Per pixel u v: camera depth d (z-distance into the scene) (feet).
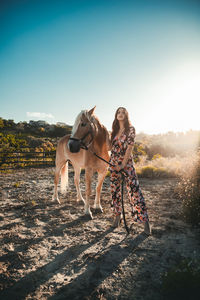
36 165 47.88
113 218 11.26
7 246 8.96
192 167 20.62
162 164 33.78
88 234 10.10
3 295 5.97
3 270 7.21
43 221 12.06
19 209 14.47
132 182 9.54
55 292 6.08
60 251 8.54
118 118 9.73
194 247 8.39
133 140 9.19
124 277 6.69
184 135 81.87
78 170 15.64
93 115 11.84
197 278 5.60
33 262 7.74
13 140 68.74
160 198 16.65
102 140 12.27
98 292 6.00
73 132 10.59
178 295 5.64
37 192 20.04
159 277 6.59
